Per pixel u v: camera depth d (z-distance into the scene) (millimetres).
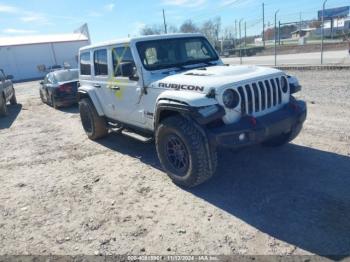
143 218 3684
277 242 3045
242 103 3889
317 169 4445
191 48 5445
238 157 5109
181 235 3299
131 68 4785
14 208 4227
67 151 6504
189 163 3980
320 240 3010
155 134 4488
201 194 4109
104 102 6078
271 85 4180
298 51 30859
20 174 5457
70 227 3641
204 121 3621
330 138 5543
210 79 3965
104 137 7012
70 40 49969
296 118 4281
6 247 3373
